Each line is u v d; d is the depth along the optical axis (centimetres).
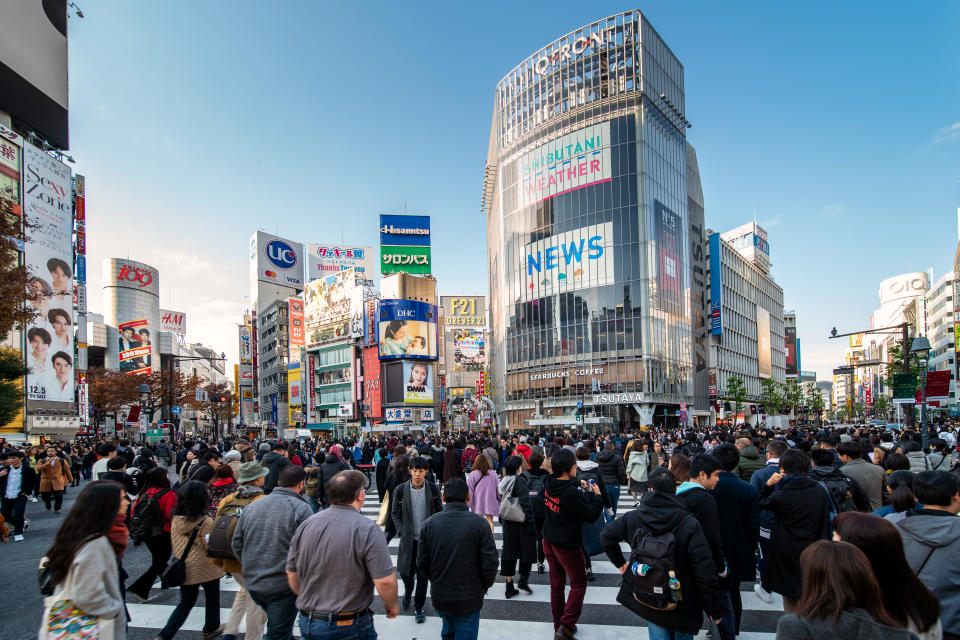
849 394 17825
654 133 5606
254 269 10019
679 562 399
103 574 353
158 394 6162
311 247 9125
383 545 378
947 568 340
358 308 6819
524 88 6262
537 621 629
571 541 557
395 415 6153
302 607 372
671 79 6100
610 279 5369
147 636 596
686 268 5919
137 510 618
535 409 5725
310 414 7475
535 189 6009
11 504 1134
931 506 366
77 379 5394
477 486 871
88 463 2472
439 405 7475
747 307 8881
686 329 5756
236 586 794
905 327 2028
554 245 5769
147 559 948
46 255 3978
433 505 686
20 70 3928
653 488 419
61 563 346
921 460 908
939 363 9144
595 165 5566
